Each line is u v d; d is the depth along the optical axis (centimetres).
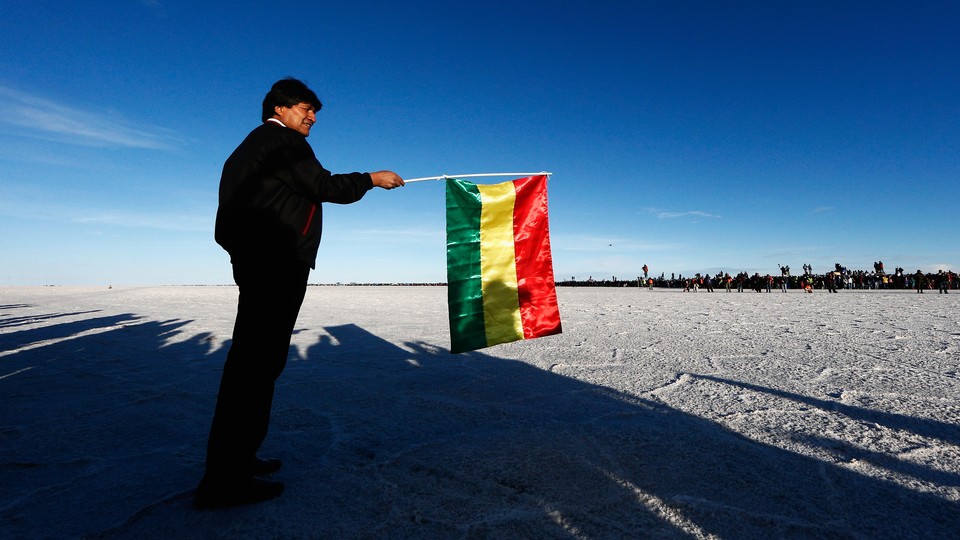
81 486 161
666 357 408
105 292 2552
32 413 253
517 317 230
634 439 200
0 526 133
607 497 147
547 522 132
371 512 140
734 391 285
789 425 218
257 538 126
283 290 148
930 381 308
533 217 238
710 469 168
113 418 245
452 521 134
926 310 947
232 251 146
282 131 150
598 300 1540
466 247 226
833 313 887
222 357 435
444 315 911
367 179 168
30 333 621
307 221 154
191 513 140
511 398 275
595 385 306
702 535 125
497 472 167
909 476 162
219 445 143
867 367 355
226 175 147
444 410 252
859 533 125
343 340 544
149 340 552
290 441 206
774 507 140
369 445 199
